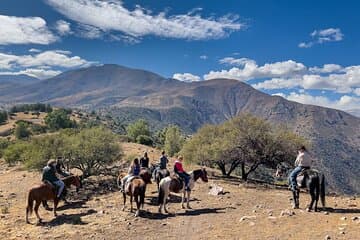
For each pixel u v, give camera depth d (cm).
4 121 17250
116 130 17688
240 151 3195
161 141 8162
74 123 14425
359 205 1986
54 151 2641
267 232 1495
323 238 1371
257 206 2019
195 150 3369
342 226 1502
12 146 4384
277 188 2842
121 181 1994
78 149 2661
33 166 2673
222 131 3447
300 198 2308
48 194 1789
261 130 3175
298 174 1866
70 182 2127
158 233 1583
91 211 1920
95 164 2952
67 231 1603
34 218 1823
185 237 1523
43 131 12112
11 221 1777
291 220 1642
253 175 4600
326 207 1922
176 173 1983
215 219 1761
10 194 2452
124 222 1720
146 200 2202
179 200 2211
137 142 6919
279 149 3131
